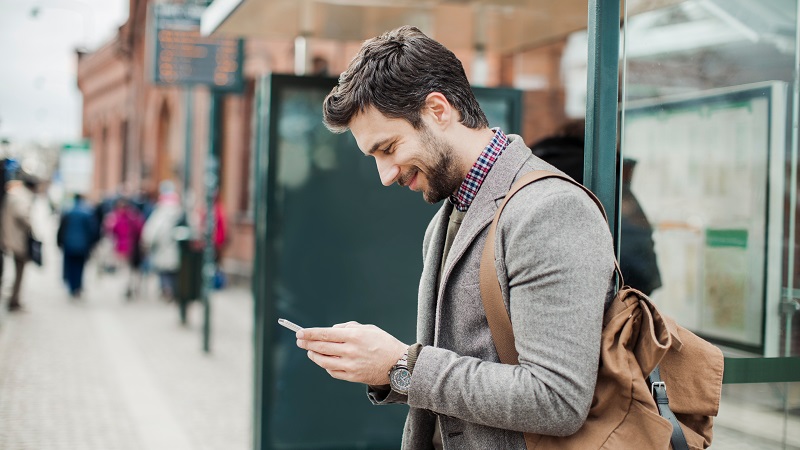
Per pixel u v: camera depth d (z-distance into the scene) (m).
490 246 1.59
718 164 2.51
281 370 4.21
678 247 2.65
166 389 7.13
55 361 8.24
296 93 4.27
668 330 1.53
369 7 4.22
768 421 2.28
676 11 2.30
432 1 4.05
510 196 1.59
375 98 1.62
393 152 1.67
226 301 14.38
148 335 10.17
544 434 1.54
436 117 1.64
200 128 19.92
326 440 4.24
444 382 1.54
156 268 13.10
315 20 4.55
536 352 1.47
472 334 1.65
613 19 1.95
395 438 4.31
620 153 1.98
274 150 4.25
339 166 4.33
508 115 4.43
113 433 5.66
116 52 33.03
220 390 7.14
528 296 1.49
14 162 12.05
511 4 4.06
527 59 7.59
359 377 1.61
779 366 2.27
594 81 1.95
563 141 3.83
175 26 9.25
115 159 34.97
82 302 13.70
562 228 1.49
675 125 2.43
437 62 1.64
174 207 13.16
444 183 1.69
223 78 9.27
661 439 1.49
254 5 4.23
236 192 17.19
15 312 11.91
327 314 4.32
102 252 18.47
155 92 25.83
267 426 4.19
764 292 2.55
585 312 1.46
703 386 1.59
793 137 2.48
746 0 2.38
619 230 1.99
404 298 4.41
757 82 2.44
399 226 4.41
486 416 1.51
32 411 6.21
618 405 1.53
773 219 2.52
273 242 4.25
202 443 5.46
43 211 43.06
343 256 4.34
